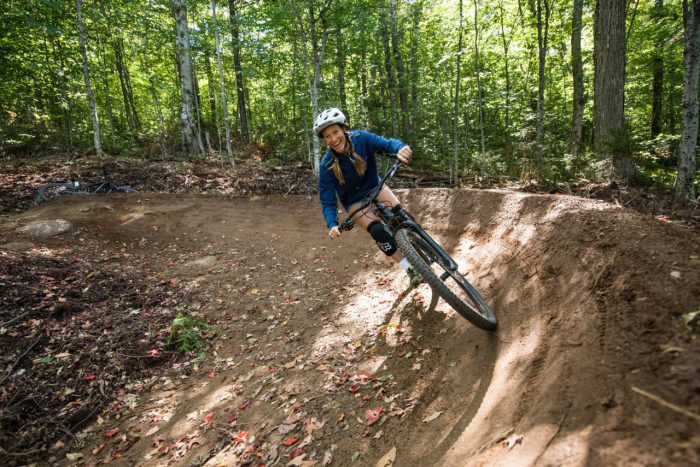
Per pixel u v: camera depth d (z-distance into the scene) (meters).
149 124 18.33
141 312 4.75
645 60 11.42
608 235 2.80
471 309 2.93
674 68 11.78
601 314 2.23
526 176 8.52
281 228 8.02
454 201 5.68
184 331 4.41
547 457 1.60
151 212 8.60
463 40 11.82
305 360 3.86
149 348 4.21
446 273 3.27
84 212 8.19
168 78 17.58
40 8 12.55
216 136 18.23
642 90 15.02
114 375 3.84
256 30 12.93
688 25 5.12
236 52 15.46
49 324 4.20
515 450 1.78
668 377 1.60
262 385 3.62
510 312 3.14
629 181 6.86
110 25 13.53
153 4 13.95
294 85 14.76
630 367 1.76
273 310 5.03
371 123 13.03
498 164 9.89
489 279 3.87
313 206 9.08
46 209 8.35
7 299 4.34
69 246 6.62
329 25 11.24
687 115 5.25
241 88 17.42
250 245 7.27
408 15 15.03
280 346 4.22
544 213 3.75
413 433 2.61
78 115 15.92
